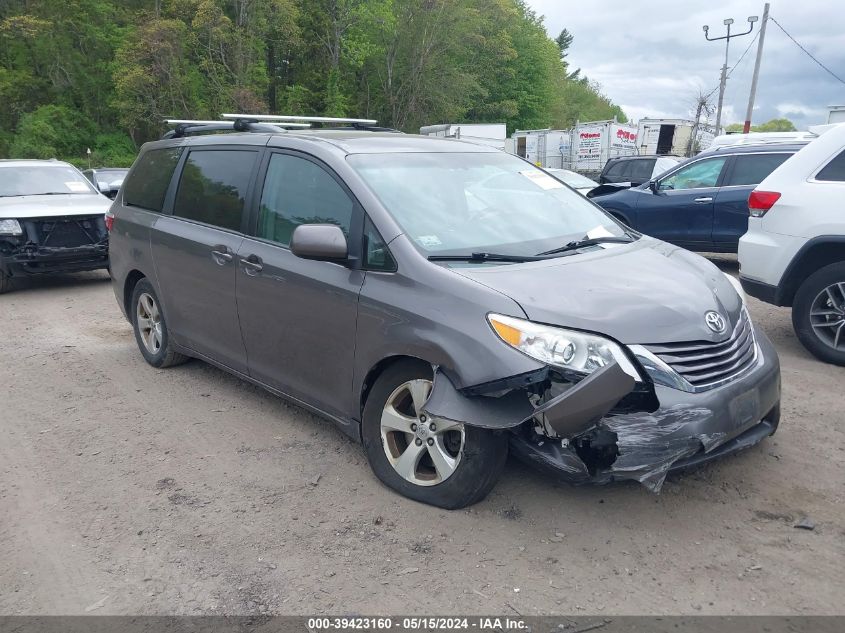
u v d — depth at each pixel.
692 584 3.03
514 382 3.16
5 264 9.37
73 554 3.39
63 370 6.17
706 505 3.63
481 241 3.93
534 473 3.96
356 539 3.41
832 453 4.18
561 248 4.04
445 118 49.34
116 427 4.87
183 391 5.51
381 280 3.74
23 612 2.99
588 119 101.50
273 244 4.45
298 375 4.32
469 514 3.58
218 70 43.94
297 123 6.27
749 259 6.17
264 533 3.50
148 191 5.85
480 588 3.04
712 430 3.27
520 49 57.88
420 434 3.62
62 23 48.53
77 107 51.16
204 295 5.01
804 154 5.93
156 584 3.14
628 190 11.29
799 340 5.98
